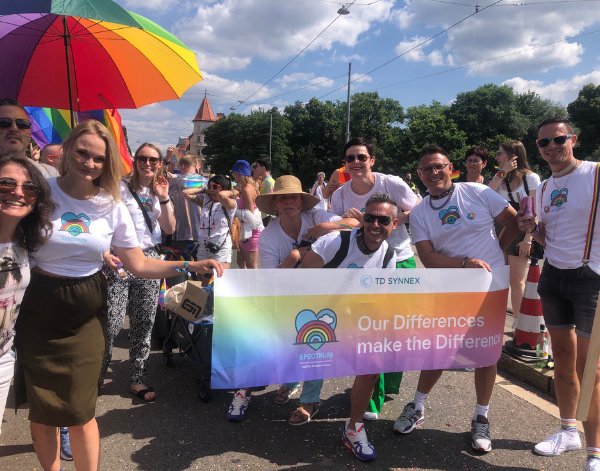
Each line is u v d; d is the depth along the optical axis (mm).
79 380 2051
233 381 2525
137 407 3256
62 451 2619
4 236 1846
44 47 3736
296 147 67062
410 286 2729
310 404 3119
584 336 2539
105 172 2131
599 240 2480
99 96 4152
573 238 2574
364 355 2689
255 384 2561
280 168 63094
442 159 2803
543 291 2807
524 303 3930
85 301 2094
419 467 2574
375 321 2697
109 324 3219
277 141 62438
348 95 24734
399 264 3393
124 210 2271
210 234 4777
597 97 53344
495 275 2838
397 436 2922
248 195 5504
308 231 2965
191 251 5004
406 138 52312
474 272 2793
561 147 2629
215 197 4742
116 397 3412
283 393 3404
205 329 3197
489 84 56031
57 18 3473
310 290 2600
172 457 2623
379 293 2691
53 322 2033
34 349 2027
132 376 3430
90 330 2139
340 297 2643
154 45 3586
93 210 2125
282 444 2805
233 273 2475
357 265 2725
